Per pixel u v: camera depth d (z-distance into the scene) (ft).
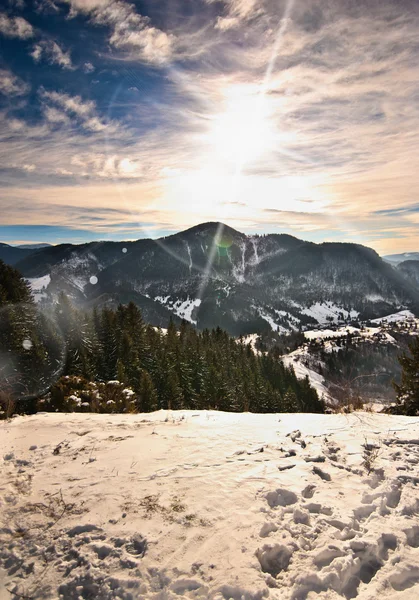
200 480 15.14
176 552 10.71
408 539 11.51
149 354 131.13
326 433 21.36
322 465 16.51
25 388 73.31
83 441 20.43
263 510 12.84
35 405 44.19
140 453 18.38
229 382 149.69
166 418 26.40
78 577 9.87
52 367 94.38
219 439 20.63
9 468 16.70
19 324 92.43
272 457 17.61
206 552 10.68
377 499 13.53
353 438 20.27
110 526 11.98
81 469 16.44
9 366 80.59
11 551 10.89
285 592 9.42
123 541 11.25
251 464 16.74
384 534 11.60
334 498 13.69
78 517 12.51
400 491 14.17
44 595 9.37
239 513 12.62
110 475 15.78
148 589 9.45
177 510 12.87
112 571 10.03
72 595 9.40
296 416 26.18
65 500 13.62
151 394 89.25
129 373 113.19
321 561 10.60
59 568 10.25
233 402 129.08
